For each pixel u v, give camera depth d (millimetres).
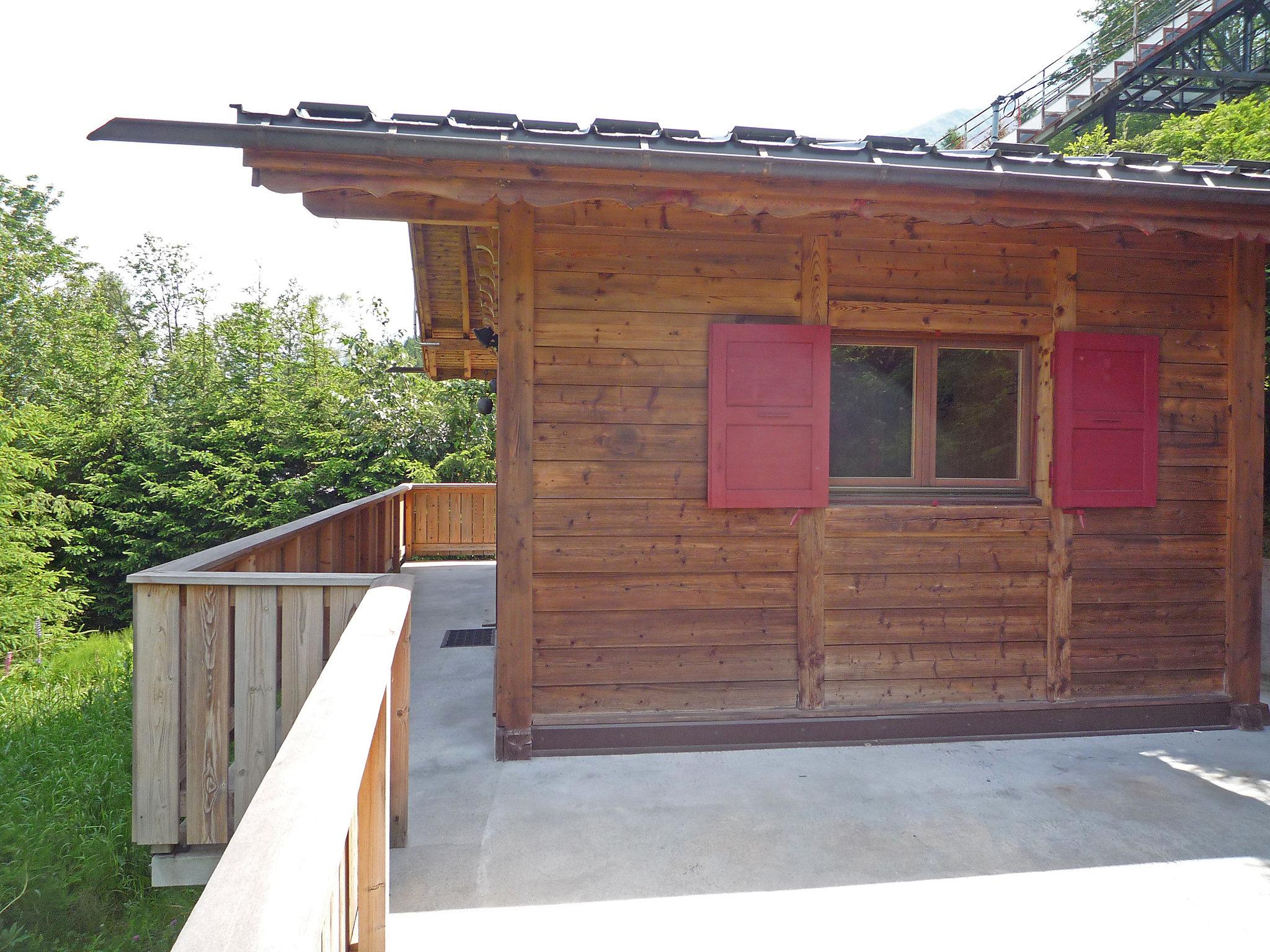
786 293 4391
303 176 3404
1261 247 4668
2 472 15055
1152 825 3373
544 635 4234
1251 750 4309
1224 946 2523
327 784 1175
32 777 4867
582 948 2492
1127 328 4648
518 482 4145
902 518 4465
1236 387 4680
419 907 2719
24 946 3262
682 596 4320
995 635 4555
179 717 3059
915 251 4477
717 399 4270
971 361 4691
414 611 8523
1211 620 4746
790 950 2488
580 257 4230
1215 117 13586
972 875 2957
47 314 22734
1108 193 3760
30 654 12711
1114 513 4645
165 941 3234
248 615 3066
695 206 3697
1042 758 4168
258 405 20438
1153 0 21250
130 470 18422
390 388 20969
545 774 3912
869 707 4438
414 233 5586
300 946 804
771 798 3637
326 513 5926
